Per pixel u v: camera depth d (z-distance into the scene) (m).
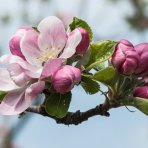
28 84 0.48
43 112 0.53
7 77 0.48
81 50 0.48
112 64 0.50
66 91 0.47
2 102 0.48
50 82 0.48
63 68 0.47
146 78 0.51
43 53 0.48
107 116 0.53
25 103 0.48
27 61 0.47
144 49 0.50
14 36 0.48
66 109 0.48
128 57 0.49
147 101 0.50
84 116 0.53
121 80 0.51
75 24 0.50
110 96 0.52
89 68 0.49
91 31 0.50
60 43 0.48
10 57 0.47
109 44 0.50
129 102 0.51
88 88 0.49
